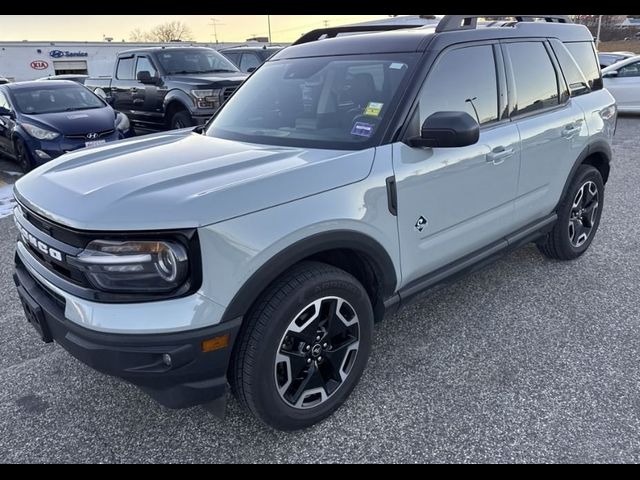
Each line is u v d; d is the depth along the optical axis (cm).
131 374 213
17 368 317
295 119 309
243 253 215
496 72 332
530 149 351
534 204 373
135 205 211
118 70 1083
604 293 388
